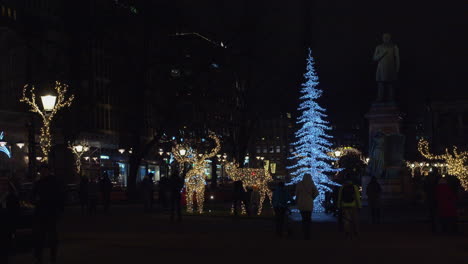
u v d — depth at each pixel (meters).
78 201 47.03
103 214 35.00
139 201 50.72
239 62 52.91
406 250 16.62
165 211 36.78
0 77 65.06
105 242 19.27
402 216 31.09
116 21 52.34
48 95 21.67
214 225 26.45
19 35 56.28
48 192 14.18
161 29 51.69
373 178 27.47
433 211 23.06
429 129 102.12
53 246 14.26
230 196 51.44
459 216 29.91
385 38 40.53
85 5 52.16
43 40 53.12
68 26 52.34
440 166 62.38
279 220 21.28
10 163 56.31
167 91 52.88
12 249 16.56
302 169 36.38
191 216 32.03
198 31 51.53
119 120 79.88
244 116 54.09
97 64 80.19
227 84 56.72
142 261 14.63
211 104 57.31
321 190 36.41
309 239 20.16
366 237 20.91
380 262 14.07
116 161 81.31
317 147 36.38
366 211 34.81
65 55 56.94
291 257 15.18
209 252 16.41
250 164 84.62
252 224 27.02
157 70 54.38
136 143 52.69
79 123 53.81
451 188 22.47
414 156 66.12
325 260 14.52
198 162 34.72
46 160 39.03
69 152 50.19
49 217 14.18
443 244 18.33
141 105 53.22
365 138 65.81
